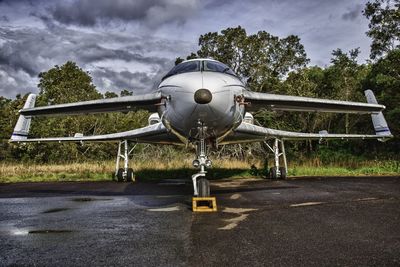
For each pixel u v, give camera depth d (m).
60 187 12.00
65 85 36.28
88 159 31.94
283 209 6.68
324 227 5.04
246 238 4.45
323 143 30.83
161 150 25.17
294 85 31.41
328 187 10.59
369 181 12.52
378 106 9.55
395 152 27.64
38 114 10.14
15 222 5.70
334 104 8.99
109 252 3.88
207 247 4.05
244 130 11.46
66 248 4.07
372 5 27.44
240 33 34.94
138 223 5.49
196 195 7.30
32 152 31.59
